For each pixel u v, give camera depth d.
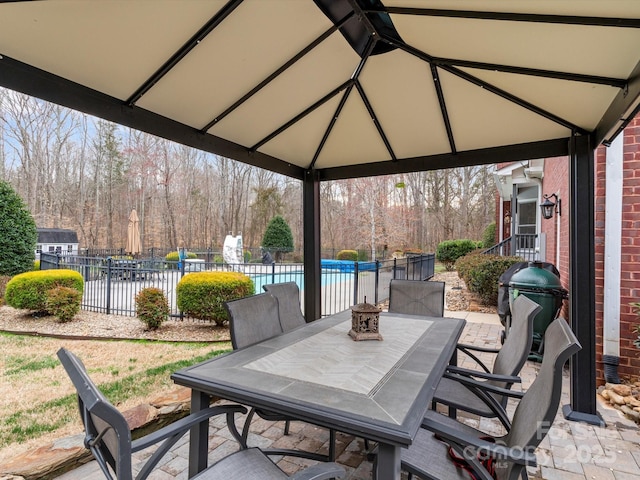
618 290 3.48
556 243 6.07
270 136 3.32
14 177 18.42
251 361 1.96
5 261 7.84
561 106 2.55
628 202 3.45
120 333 5.43
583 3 1.58
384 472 1.29
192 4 1.70
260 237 23.17
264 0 1.77
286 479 1.46
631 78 2.02
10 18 1.61
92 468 2.15
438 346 2.25
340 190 21.55
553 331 1.59
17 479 1.91
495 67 2.23
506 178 8.95
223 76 2.32
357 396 1.51
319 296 4.41
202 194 23.28
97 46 1.87
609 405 3.11
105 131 20.78
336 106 3.02
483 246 16.31
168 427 1.46
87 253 16.27
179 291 5.55
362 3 1.83
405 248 20.28
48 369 3.98
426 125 3.16
